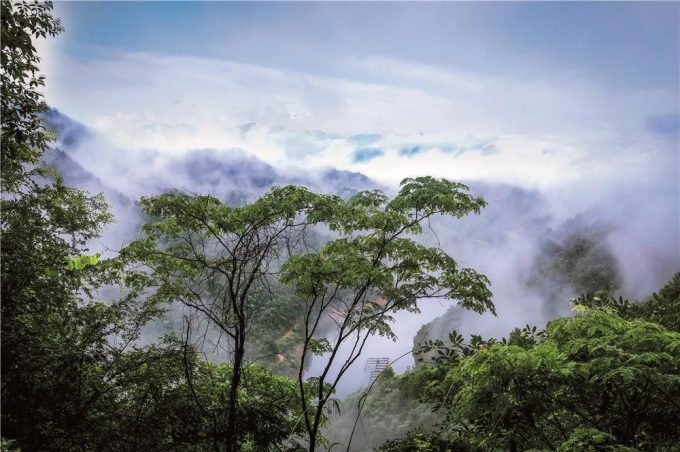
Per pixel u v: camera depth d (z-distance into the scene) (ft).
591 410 7.93
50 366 18.81
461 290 19.62
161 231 20.34
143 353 21.39
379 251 20.16
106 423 19.47
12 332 17.42
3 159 17.58
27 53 15.16
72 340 20.77
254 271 19.31
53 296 20.59
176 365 21.36
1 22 14.26
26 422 17.08
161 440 20.59
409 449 13.02
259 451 23.85
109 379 20.77
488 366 7.34
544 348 7.09
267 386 25.76
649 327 7.37
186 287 20.95
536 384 7.48
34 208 21.75
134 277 21.31
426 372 12.92
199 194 19.92
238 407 22.98
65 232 23.16
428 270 20.51
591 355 7.72
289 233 19.74
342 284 18.45
